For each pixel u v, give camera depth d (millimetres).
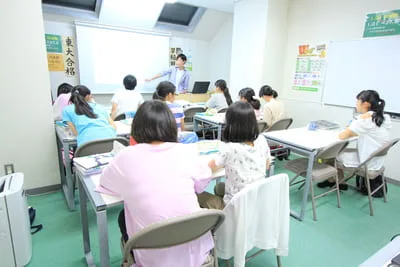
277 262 1716
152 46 5262
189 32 5609
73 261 1786
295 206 2619
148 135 1133
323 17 3758
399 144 3102
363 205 2676
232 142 1472
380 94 3236
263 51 4156
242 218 1280
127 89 3527
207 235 1188
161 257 1065
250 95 3523
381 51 3170
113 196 1245
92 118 2305
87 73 4723
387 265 753
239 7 4508
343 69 3582
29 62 2365
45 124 2551
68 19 4434
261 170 1505
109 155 1701
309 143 2381
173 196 1067
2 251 1624
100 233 1229
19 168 2520
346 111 3617
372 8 3203
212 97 4227
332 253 1954
